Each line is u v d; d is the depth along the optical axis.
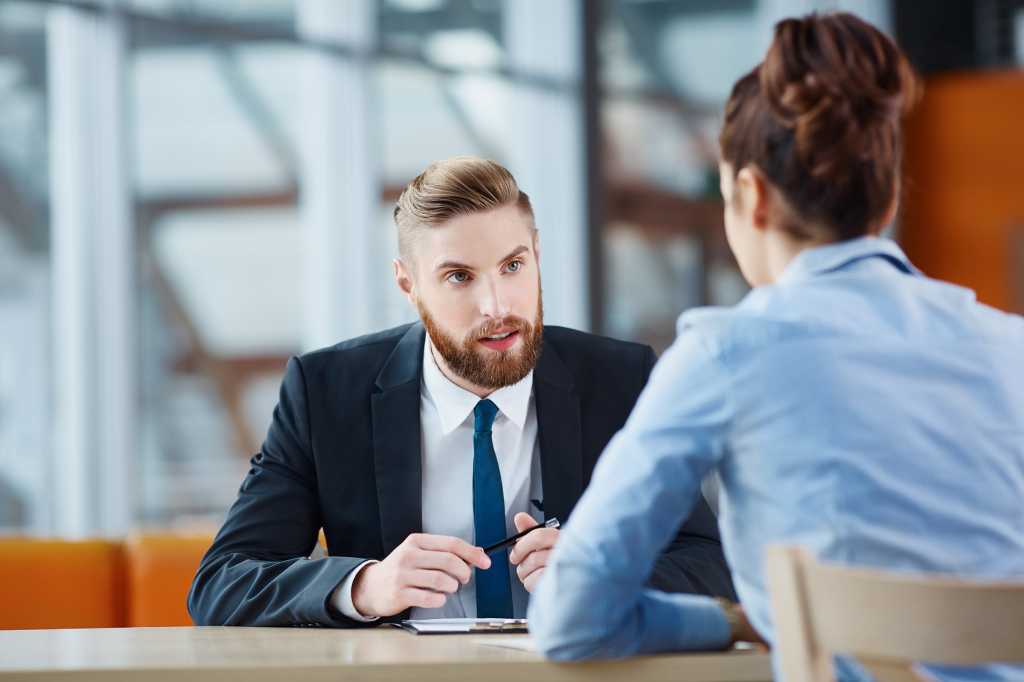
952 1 13.95
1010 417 2.14
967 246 14.05
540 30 10.52
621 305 10.95
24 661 2.19
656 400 2.18
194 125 8.30
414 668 2.14
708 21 11.63
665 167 11.28
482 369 3.25
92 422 7.84
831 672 1.89
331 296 8.85
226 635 2.67
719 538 3.24
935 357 2.13
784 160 2.17
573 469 3.37
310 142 8.84
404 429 3.37
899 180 2.23
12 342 7.61
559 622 2.12
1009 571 2.08
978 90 13.95
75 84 7.85
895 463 2.06
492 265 3.23
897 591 1.82
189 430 8.22
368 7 9.23
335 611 2.85
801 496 2.07
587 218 10.65
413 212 3.32
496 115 10.09
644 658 2.18
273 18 8.72
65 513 7.76
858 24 2.20
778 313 2.16
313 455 3.40
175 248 8.22
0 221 7.59
